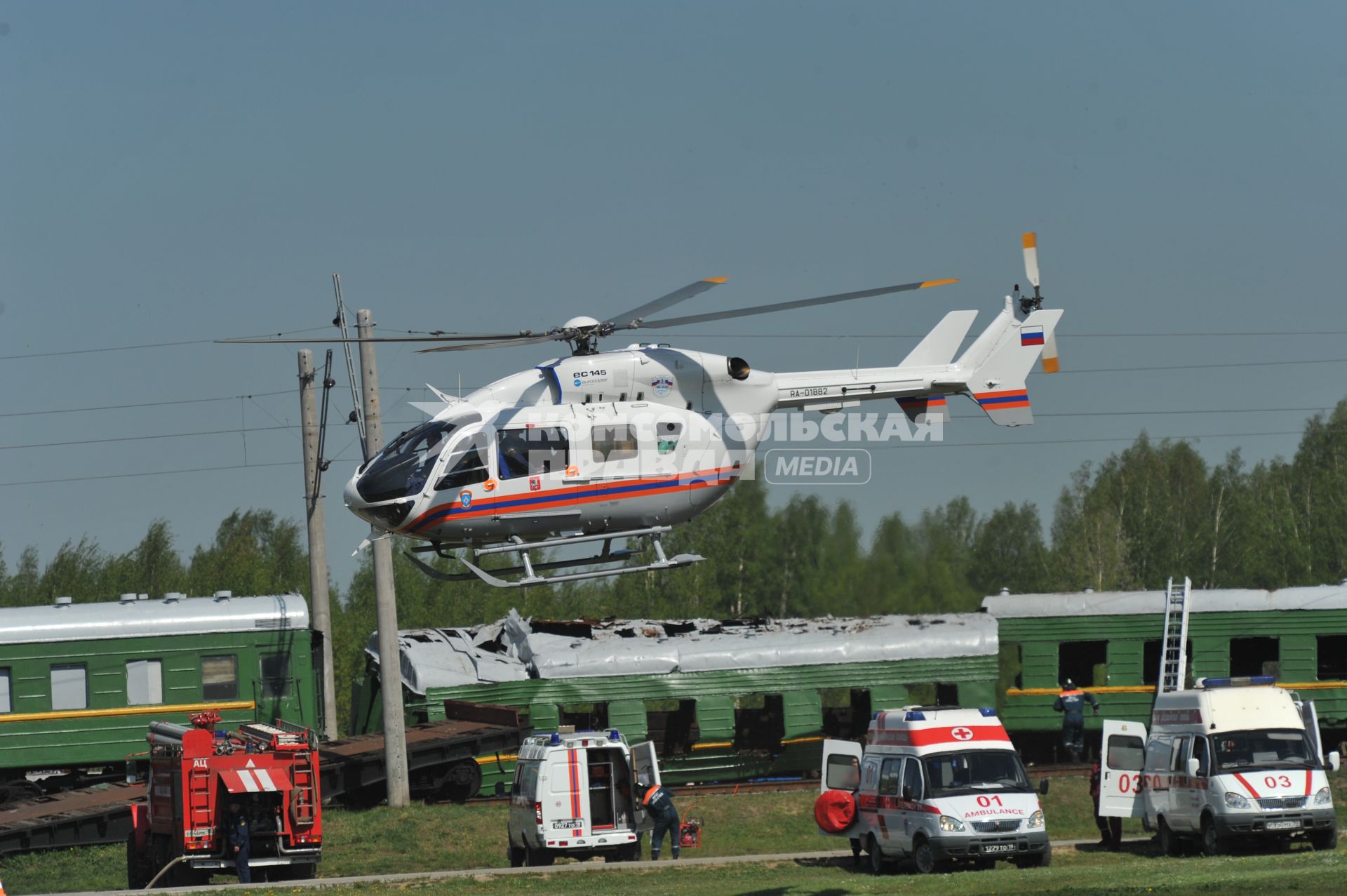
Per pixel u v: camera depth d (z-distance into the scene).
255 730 91.56
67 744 120.81
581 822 91.31
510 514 85.06
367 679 147.75
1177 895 65.38
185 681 124.31
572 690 131.38
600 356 88.44
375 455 86.19
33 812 107.19
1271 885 66.25
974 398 105.44
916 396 103.69
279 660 126.69
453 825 110.06
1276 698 93.12
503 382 87.69
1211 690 92.88
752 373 92.44
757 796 123.00
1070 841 107.38
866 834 91.75
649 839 108.19
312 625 133.62
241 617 126.31
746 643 134.75
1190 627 139.00
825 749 97.75
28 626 121.56
